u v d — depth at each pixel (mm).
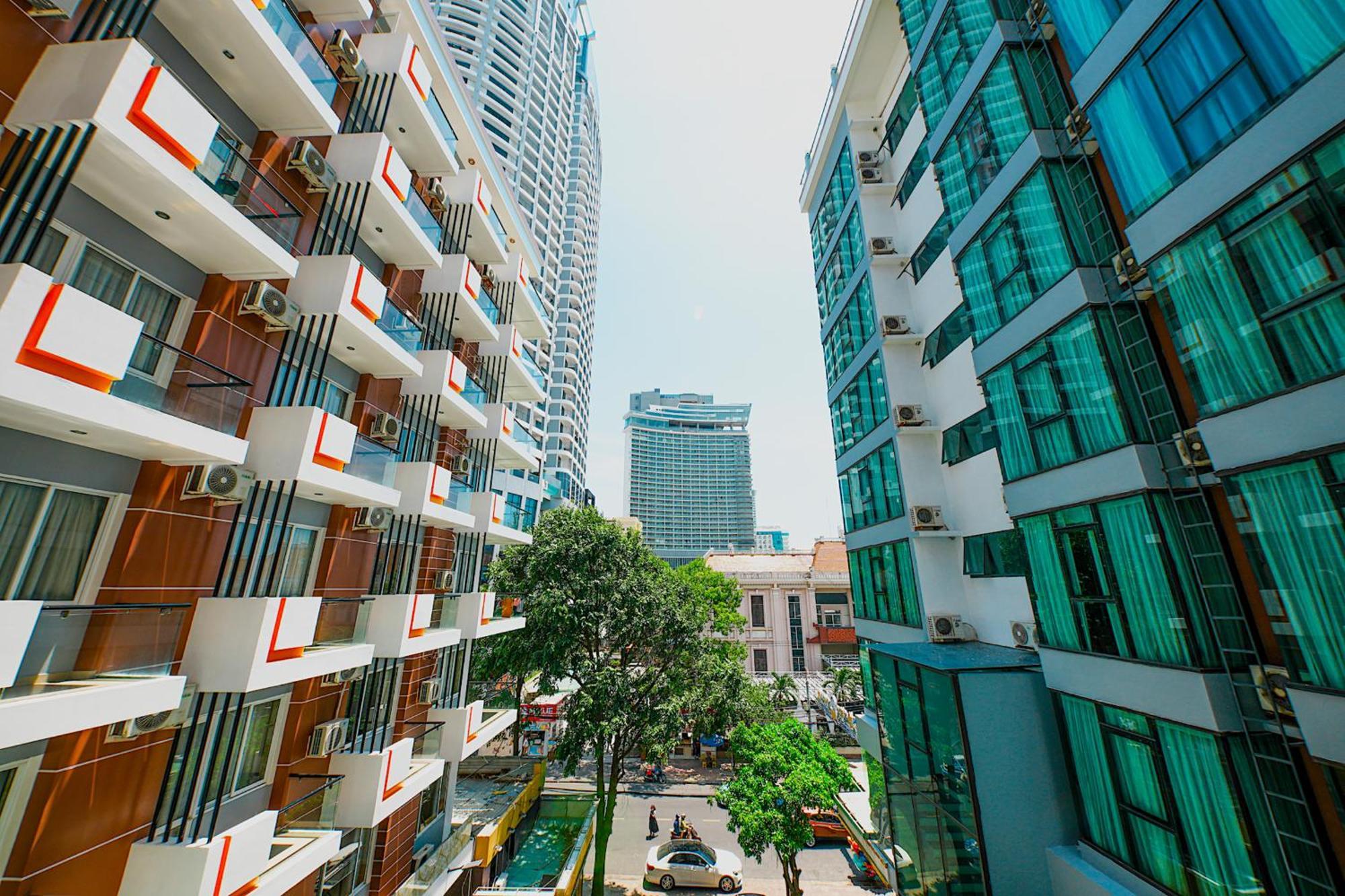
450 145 13586
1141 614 6574
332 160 9719
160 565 6559
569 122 79750
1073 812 7805
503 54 64875
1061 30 7449
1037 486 8367
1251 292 5152
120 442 5867
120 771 6105
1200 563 6109
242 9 6762
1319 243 4574
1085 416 7453
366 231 11125
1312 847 4902
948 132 11289
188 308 7188
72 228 5746
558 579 18641
